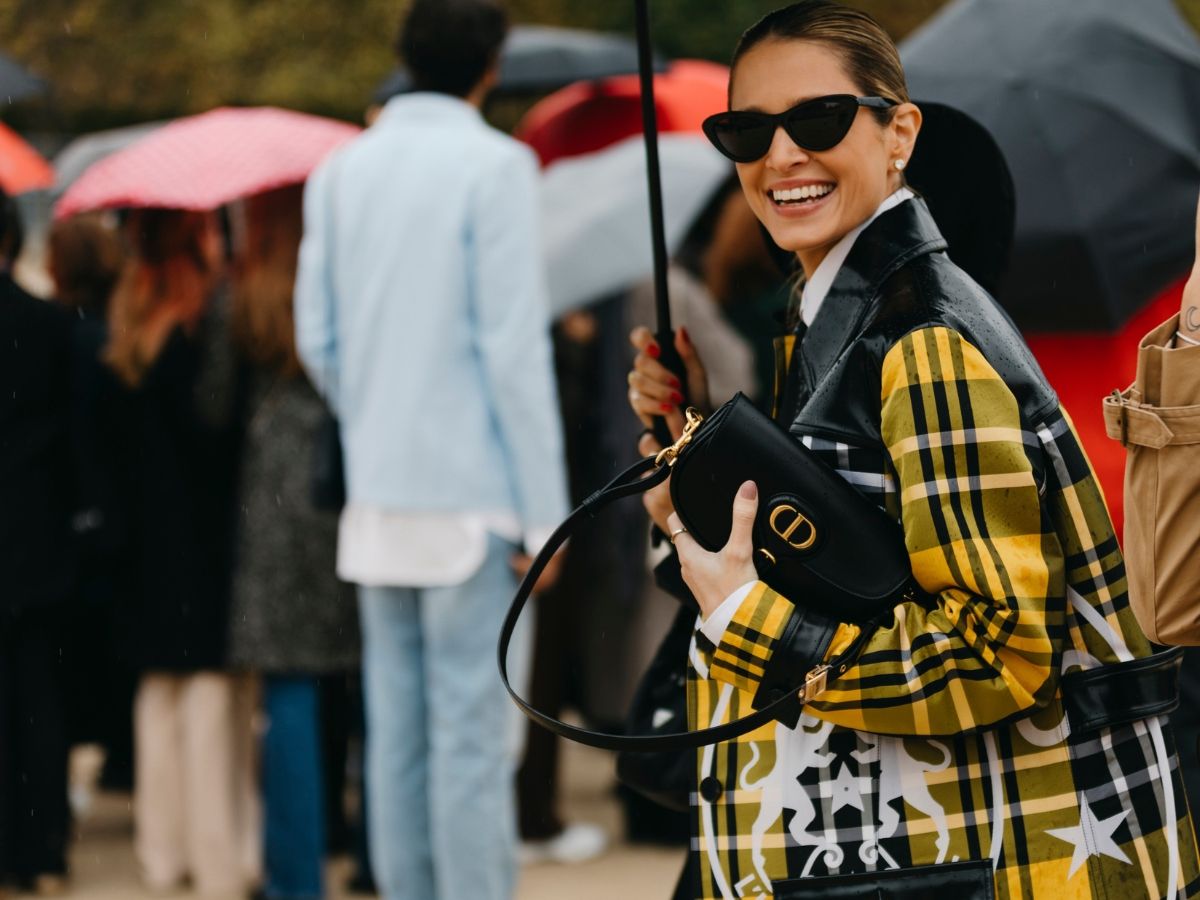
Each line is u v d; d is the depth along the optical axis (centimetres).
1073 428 270
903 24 1473
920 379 260
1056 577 258
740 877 274
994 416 258
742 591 265
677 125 868
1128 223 465
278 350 622
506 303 500
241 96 1571
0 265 653
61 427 657
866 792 267
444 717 505
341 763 717
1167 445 250
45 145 1341
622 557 691
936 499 256
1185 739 406
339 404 527
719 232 712
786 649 261
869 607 262
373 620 518
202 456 636
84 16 1552
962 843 262
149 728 673
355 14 1572
